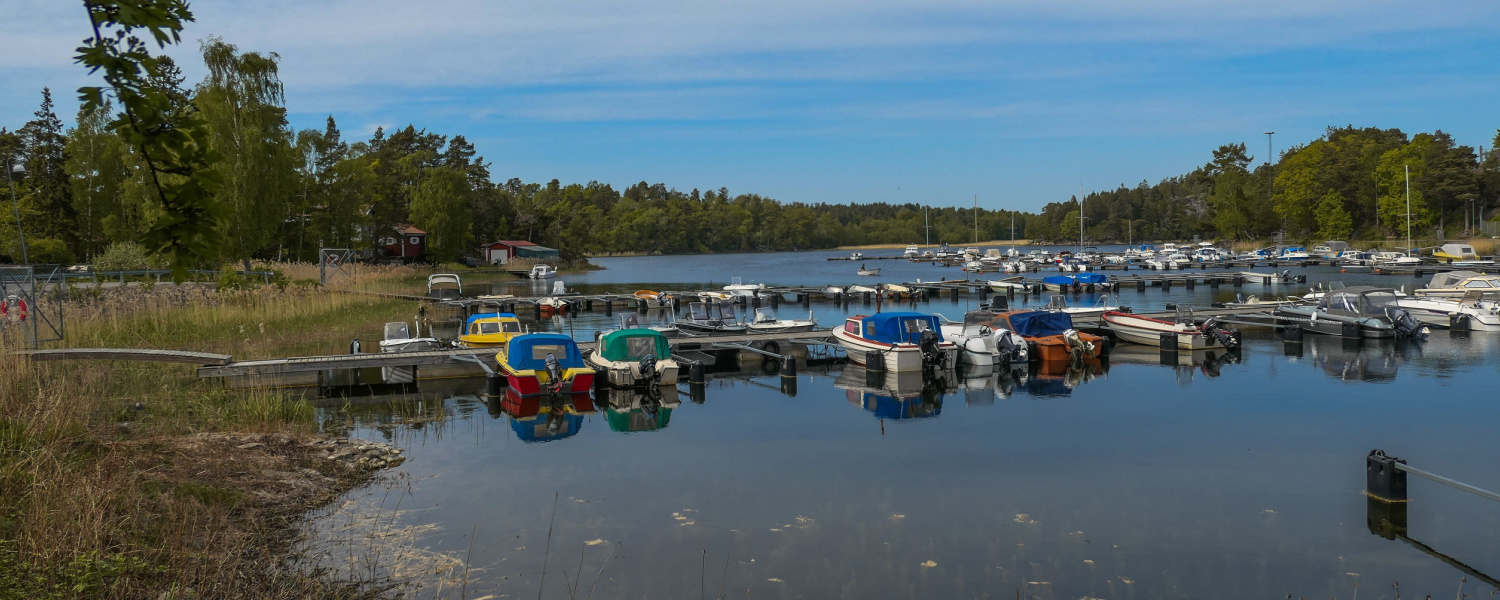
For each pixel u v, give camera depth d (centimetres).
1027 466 1588
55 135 7262
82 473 1080
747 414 2077
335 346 2983
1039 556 1154
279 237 6625
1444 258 8144
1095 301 5416
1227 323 3606
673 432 1878
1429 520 1270
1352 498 1377
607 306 4947
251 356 2630
